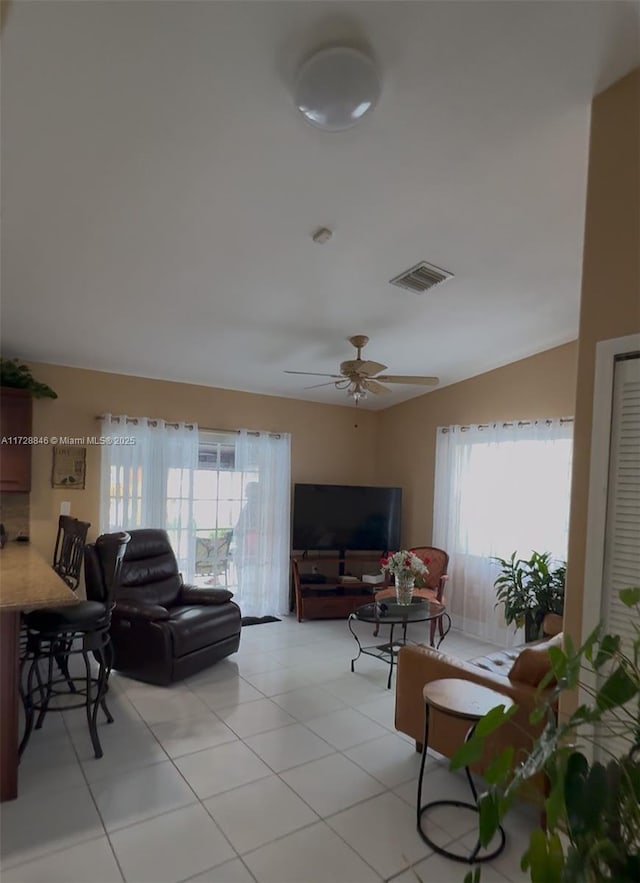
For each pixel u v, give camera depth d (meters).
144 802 2.31
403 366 5.07
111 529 4.58
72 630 2.70
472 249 2.89
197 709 3.27
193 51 1.64
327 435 6.26
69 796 2.34
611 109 1.86
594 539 1.89
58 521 4.40
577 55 1.70
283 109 1.88
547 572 4.14
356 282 3.24
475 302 3.59
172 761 2.65
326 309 3.64
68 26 1.55
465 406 5.41
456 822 2.24
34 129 1.95
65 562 3.74
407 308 3.66
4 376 4.00
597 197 1.92
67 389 4.52
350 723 3.12
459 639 4.97
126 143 2.03
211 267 3.00
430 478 5.82
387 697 3.51
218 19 1.53
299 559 5.65
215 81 1.75
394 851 2.06
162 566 4.34
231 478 5.45
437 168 2.22
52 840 2.06
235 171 2.20
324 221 2.59
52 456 4.43
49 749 2.74
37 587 2.50
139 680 3.70
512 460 4.81
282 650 4.48
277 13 1.52
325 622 5.41
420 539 5.90
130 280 3.12
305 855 2.02
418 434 6.01
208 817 2.22
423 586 5.05
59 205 2.40
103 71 1.71
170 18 1.53
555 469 4.46
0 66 1.68
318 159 2.14
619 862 0.96
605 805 1.01
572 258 3.00
